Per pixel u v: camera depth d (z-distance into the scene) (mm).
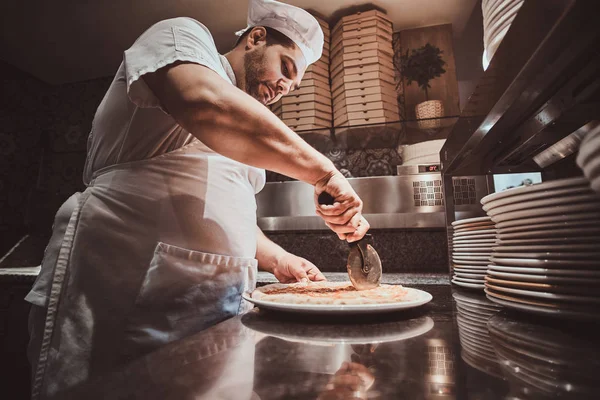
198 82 617
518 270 481
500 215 523
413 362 331
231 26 2010
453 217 1139
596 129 333
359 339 430
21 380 1525
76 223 820
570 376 279
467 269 860
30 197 2209
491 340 405
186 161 823
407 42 1868
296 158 641
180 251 779
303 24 982
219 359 348
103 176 859
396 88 1961
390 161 1977
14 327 1559
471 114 707
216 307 820
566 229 425
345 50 1718
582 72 432
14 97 2367
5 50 2215
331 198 696
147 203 792
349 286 864
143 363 335
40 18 1942
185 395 253
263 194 1922
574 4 299
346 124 1687
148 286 755
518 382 269
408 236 1873
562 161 765
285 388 267
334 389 263
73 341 740
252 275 915
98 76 2520
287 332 477
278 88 1013
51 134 2531
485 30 577
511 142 770
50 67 2404
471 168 1028
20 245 2225
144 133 814
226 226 839
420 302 565
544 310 428
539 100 528
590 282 392
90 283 764
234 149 628
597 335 416
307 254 1991
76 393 259
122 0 1810
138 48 686
